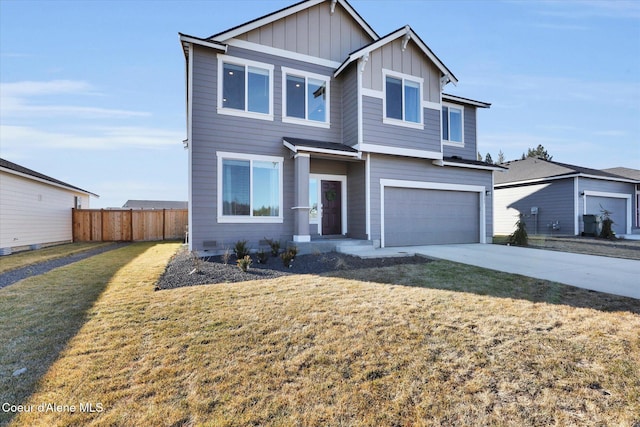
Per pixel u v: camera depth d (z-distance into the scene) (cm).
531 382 249
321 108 1009
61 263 814
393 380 255
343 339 325
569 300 438
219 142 852
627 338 316
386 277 584
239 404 228
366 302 436
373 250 913
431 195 1106
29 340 325
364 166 996
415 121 1038
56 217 1380
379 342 317
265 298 459
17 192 1124
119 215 1516
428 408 223
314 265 695
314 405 227
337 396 236
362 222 1002
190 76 827
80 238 1488
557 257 812
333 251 892
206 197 834
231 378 259
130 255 940
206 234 831
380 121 975
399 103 1012
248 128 889
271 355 295
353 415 217
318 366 276
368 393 239
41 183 1268
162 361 285
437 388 244
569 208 1578
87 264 758
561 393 236
